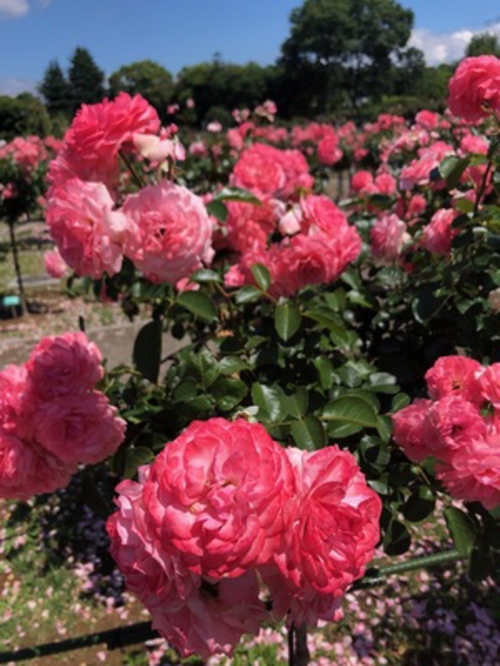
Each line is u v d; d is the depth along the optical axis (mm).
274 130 9773
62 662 2727
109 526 723
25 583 3244
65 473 1246
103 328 7121
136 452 1376
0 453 1168
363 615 2877
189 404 1374
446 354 1756
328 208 1607
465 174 1996
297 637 1560
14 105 28156
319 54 47062
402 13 48094
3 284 9141
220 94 44375
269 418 1200
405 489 1472
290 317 1438
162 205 1111
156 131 1262
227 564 605
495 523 1312
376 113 26156
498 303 1729
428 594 2984
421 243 1960
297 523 652
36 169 7668
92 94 51031
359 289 1876
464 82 1587
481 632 2777
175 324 2191
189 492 625
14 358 6484
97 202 1102
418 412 1026
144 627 1520
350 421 1213
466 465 937
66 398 1152
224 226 1759
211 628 685
